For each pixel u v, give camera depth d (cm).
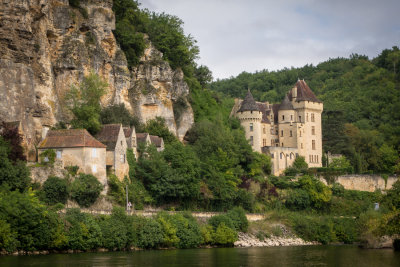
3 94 8825
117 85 11656
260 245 10369
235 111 15475
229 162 12525
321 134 16550
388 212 10319
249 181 12962
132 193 9894
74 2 11200
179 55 14225
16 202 7275
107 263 6912
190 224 9462
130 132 10644
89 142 9262
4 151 8056
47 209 7750
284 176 14325
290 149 15138
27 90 9231
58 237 7481
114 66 11731
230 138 13162
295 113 15788
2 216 7112
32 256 7169
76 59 10662
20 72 9144
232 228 10112
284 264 7544
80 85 10475
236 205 12025
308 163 15662
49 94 9862
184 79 14388
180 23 15800
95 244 7950
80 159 9131
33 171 8456
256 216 11662
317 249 9844
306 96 15925
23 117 9069
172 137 12231
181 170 10725
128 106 11881
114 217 8412
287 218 11838
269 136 15512
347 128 18512
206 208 11362
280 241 10825
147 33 13988
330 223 11962
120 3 13288
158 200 10494
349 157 17012
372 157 17575
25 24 9219
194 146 12694
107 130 10131
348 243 11594
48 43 10144
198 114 14438
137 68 12625
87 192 8819
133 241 8450
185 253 8406
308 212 13312
